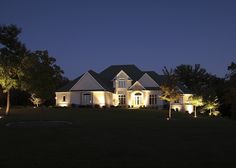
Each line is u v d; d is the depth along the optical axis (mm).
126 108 68875
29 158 19297
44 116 49625
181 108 74500
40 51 63250
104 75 83250
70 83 77875
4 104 81250
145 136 28844
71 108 66250
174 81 54875
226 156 20188
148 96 74875
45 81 62438
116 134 30031
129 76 79312
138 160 18828
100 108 67000
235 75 35875
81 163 17969
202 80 117938
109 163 18000
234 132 32125
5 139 26688
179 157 19828
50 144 24344
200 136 29000
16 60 51562
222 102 72750
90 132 31250
